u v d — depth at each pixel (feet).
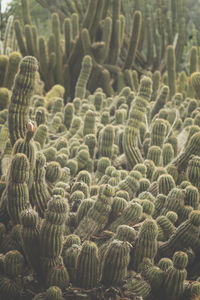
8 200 8.42
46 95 20.79
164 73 26.07
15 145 8.75
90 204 9.43
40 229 7.91
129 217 9.17
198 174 10.27
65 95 24.12
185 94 23.57
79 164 12.75
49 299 7.71
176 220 9.75
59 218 7.75
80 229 9.08
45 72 23.04
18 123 9.17
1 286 8.05
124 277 8.27
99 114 17.47
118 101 18.63
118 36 24.11
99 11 23.49
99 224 9.01
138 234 8.74
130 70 23.88
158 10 25.99
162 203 10.12
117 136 14.88
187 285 8.57
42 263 8.09
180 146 14.78
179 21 25.68
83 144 13.46
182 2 26.16
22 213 8.02
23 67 8.90
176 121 16.69
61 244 7.93
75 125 15.40
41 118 13.80
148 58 26.40
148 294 8.41
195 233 8.98
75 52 23.65
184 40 25.91
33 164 8.88
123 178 11.91
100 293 8.26
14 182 8.32
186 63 27.73
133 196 10.64
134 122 12.65
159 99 17.79
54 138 15.47
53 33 22.75
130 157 12.68
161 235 9.43
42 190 9.59
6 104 17.06
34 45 23.12
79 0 26.89
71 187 11.18
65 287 8.15
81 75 20.47
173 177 11.38
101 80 23.98
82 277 8.07
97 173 12.50
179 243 9.11
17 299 8.14
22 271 8.29
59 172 10.33
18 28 22.85
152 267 8.45
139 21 23.17
